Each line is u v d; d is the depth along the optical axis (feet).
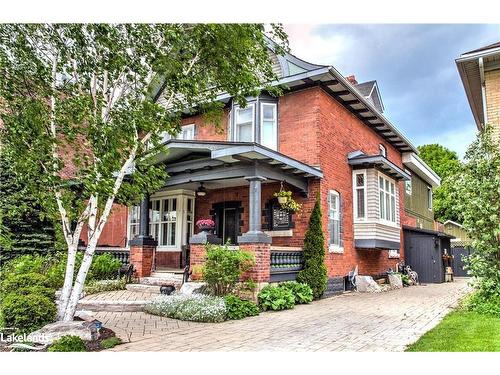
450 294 41.34
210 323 24.66
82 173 22.06
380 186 47.65
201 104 27.55
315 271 36.37
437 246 59.88
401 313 28.27
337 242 42.11
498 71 36.78
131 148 23.41
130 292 35.01
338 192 42.55
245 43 23.67
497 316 25.35
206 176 35.50
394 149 61.82
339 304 33.30
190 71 24.98
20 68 21.56
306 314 28.04
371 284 43.19
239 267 30.42
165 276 37.81
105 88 23.80
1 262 36.99
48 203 22.15
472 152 30.66
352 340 19.81
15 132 20.54
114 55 22.70
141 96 25.55
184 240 45.37
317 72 38.34
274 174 34.37
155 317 26.84
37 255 36.52
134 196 24.70
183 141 33.86
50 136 21.62
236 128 43.80
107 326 23.59
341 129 44.50
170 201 47.19
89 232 22.81
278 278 33.81
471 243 29.19
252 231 31.65
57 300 26.32
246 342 19.51
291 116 41.32
